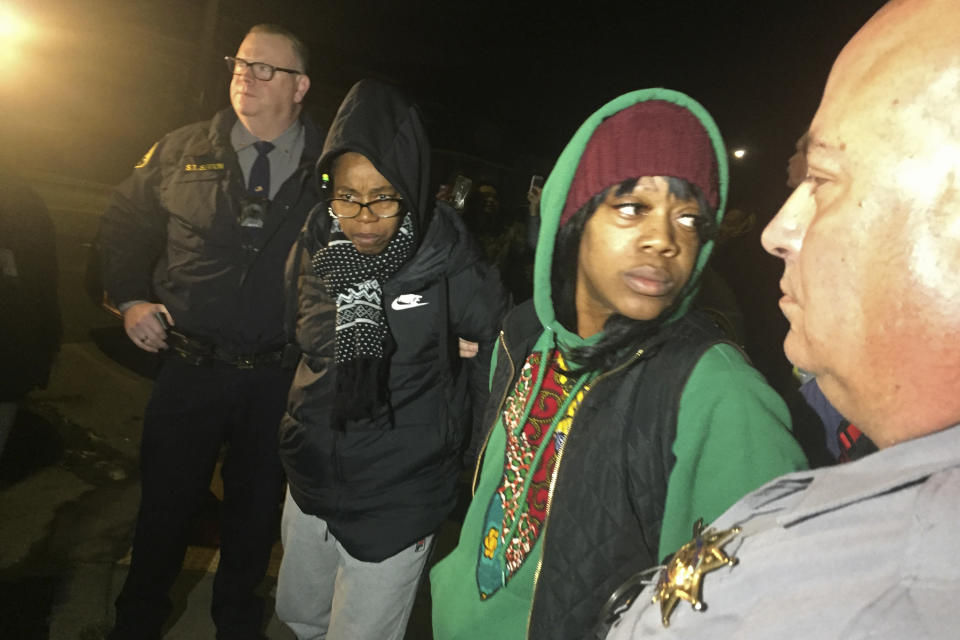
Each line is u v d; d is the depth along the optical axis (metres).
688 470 0.93
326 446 1.71
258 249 2.12
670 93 0.98
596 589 0.98
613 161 0.99
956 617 0.28
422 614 2.53
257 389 2.16
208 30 13.69
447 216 1.84
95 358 4.59
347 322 1.68
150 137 14.62
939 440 0.35
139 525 2.11
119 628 2.09
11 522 2.78
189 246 2.14
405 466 1.70
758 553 0.40
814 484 0.42
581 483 1.00
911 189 0.34
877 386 0.37
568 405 1.11
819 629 0.32
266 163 2.23
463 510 3.21
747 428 0.90
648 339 1.01
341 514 1.70
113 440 3.62
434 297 1.74
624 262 0.99
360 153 1.60
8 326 2.04
